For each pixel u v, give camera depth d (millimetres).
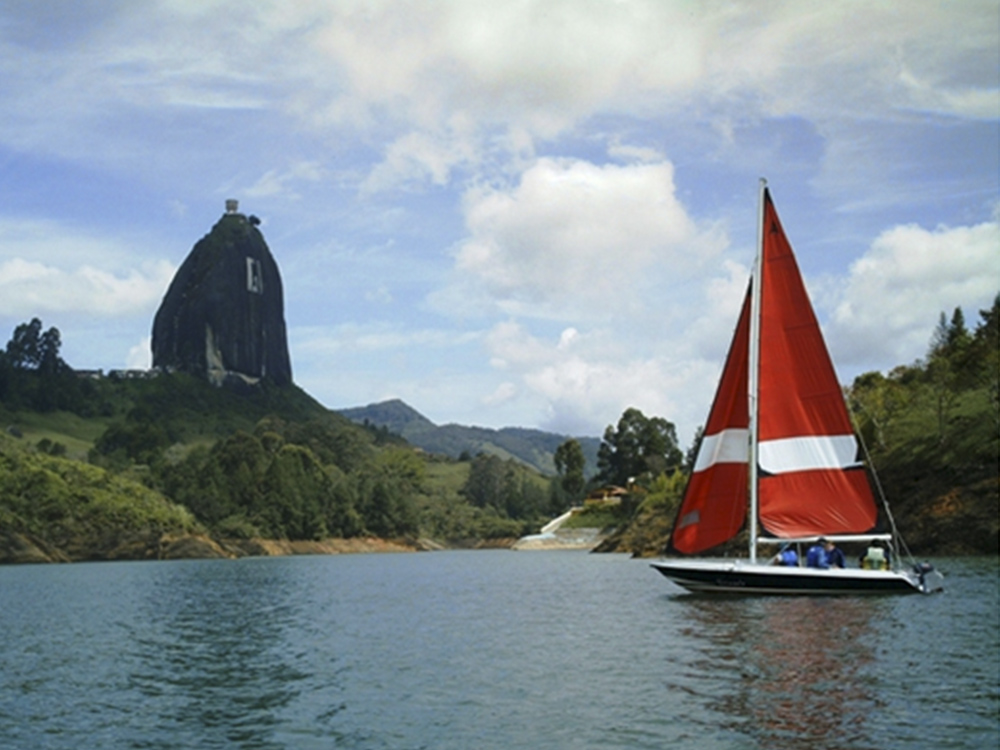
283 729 20016
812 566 42844
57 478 169625
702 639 30781
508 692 23172
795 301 43250
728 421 43875
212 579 82750
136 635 36500
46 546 157500
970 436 90438
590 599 49219
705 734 18688
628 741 18344
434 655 29562
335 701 22609
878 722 19297
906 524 85312
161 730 20125
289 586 69188
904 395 110438
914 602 39312
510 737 18875
